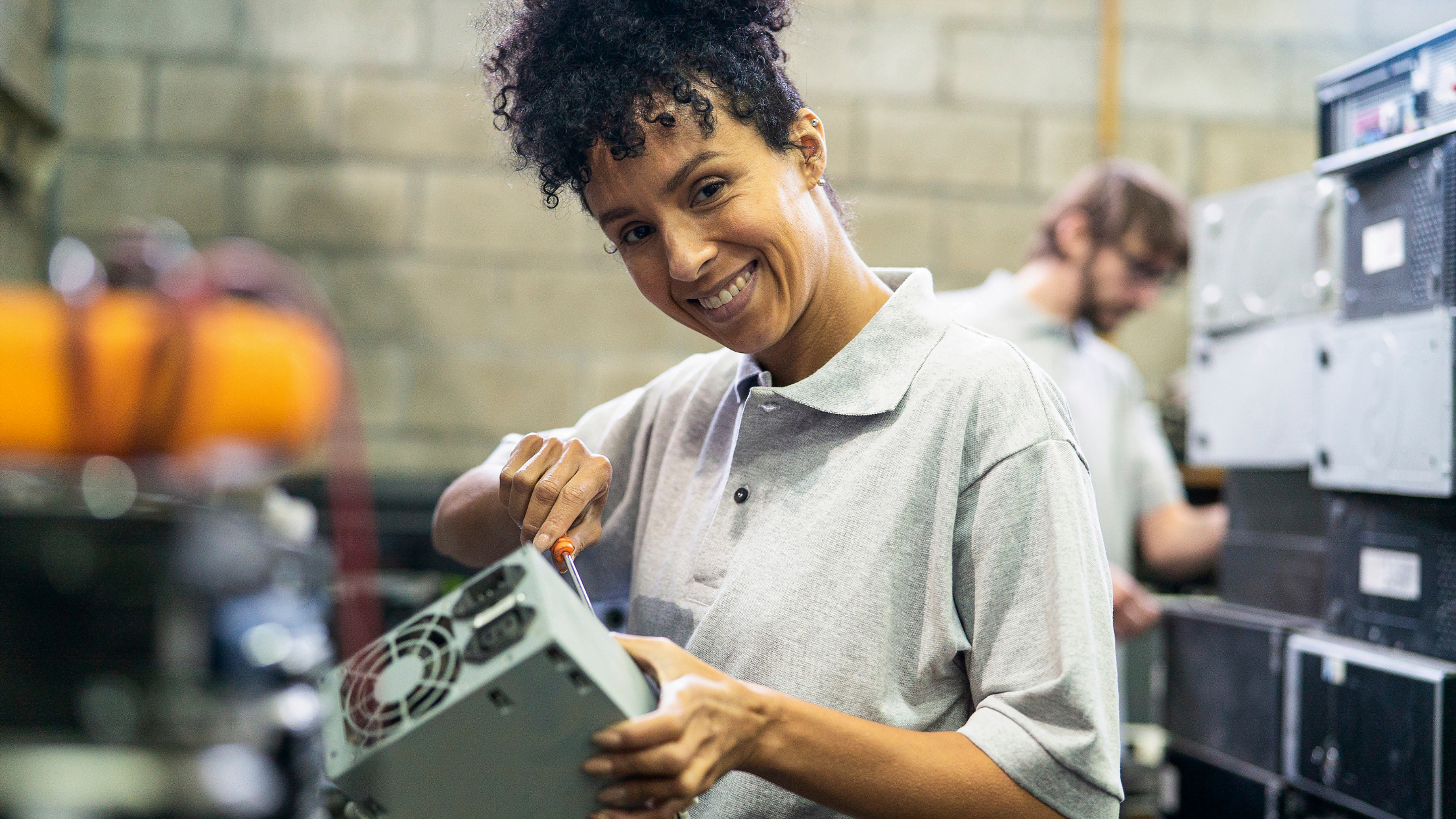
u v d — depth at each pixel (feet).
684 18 2.65
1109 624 2.55
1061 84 10.35
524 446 3.13
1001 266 10.30
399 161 9.94
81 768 3.59
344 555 6.97
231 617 4.29
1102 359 7.35
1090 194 7.05
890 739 2.42
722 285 2.70
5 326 2.84
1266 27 10.46
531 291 10.04
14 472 3.65
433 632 2.20
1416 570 4.17
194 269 3.13
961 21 10.28
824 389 2.88
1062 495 2.58
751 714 2.24
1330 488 4.57
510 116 2.93
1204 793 5.38
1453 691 3.88
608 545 3.44
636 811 2.20
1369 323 4.26
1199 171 10.45
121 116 9.75
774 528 2.86
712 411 3.26
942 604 2.67
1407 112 4.03
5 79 8.35
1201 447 5.73
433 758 2.11
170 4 9.78
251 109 9.84
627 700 2.07
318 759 4.65
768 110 2.68
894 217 10.23
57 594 3.69
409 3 9.93
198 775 3.76
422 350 9.96
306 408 3.23
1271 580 5.30
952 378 2.79
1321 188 4.99
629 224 2.76
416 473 9.93
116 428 2.93
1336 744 4.40
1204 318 5.72
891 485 2.76
